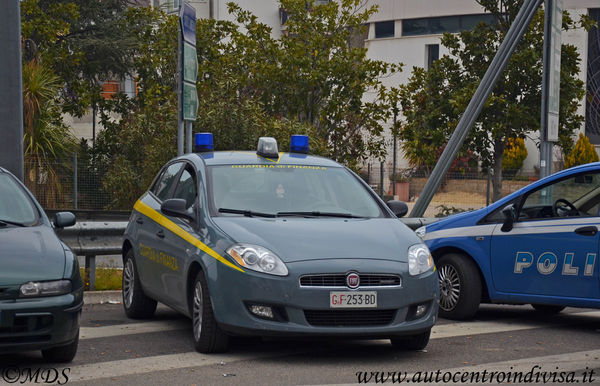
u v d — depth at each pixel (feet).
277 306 23.75
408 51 157.99
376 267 24.16
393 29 160.97
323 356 25.34
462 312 33.04
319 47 88.84
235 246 24.61
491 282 32.40
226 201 27.35
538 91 81.92
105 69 101.40
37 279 22.15
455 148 59.31
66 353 23.76
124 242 33.37
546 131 53.36
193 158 30.32
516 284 31.78
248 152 30.68
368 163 89.92
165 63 95.40
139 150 77.77
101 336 28.53
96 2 102.42
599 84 145.28
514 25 57.88
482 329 30.94
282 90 88.02
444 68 86.58
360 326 23.98
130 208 77.15
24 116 76.33
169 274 28.19
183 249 26.99
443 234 33.94
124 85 119.96
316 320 23.82
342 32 90.58
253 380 22.08
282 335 23.71
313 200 28.12
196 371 23.13
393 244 25.39
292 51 86.33
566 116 82.58
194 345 26.84
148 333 29.19
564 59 82.48
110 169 77.82
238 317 24.03
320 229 25.73
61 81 95.55
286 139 73.10
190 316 26.84
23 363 24.13
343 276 23.94
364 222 26.96
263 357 25.08
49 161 77.00
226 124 71.36
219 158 29.71
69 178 77.15
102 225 39.27
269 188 28.19
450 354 25.94
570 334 29.94
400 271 24.35
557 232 30.81
